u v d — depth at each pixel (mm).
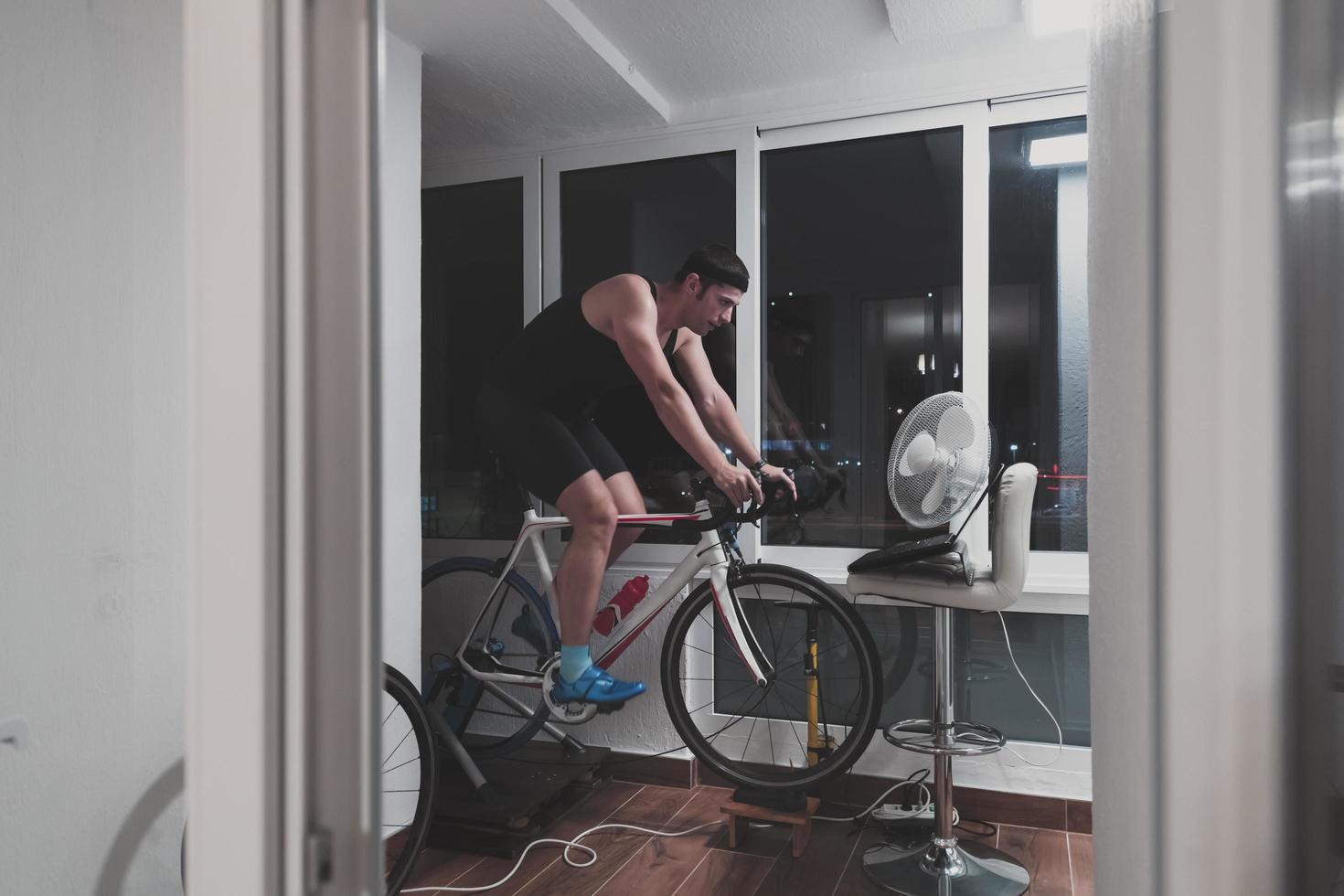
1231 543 429
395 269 2322
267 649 501
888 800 2596
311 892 506
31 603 1115
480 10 2166
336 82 516
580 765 2709
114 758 1153
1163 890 443
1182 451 440
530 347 2355
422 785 2143
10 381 1111
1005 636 2566
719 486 2270
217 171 512
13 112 1123
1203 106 439
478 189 3160
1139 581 589
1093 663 796
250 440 505
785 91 2777
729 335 2846
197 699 515
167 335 1156
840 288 2760
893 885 2115
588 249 3027
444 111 2789
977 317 2580
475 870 2242
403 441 2363
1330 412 438
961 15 2281
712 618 2857
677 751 2822
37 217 1123
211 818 512
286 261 508
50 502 1126
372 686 521
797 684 2771
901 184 2693
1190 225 441
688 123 2883
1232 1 433
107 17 1129
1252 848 426
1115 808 689
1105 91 726
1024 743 2512
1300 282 438
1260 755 426
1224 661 431
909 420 2205
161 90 1126
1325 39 441
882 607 2697
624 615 2641
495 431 2369
